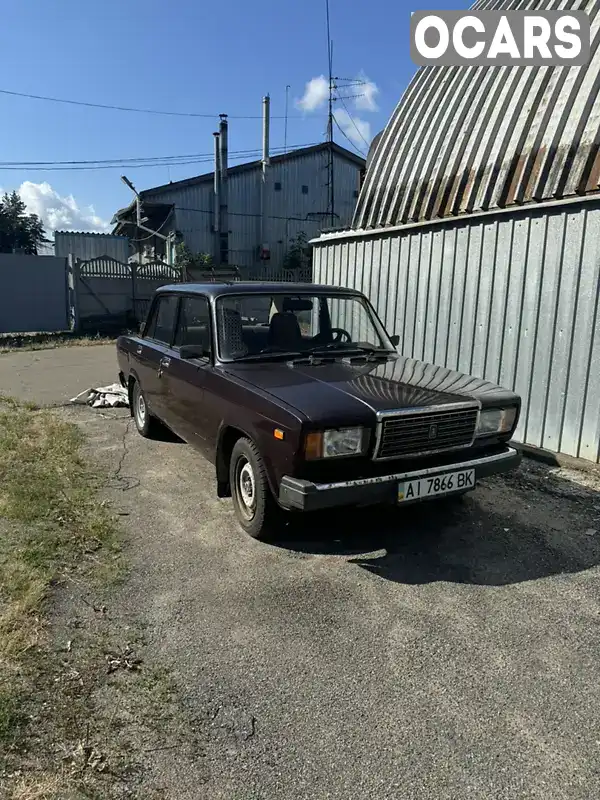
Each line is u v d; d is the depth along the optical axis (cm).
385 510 454
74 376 1068
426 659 279
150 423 628
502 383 636
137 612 312
